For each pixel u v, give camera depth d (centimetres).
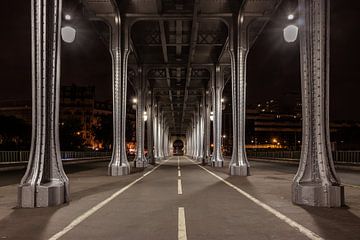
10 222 859
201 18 2761
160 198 1277
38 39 1124
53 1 1177
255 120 17450
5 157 3434
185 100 6556
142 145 3950
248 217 911
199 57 4306
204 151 5059
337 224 823
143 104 4172
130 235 728
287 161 5069
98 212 991
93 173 2758
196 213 973
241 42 2562
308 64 1130
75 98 14500
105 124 11038
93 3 2427
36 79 1116
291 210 1007
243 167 2447
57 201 1113
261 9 2500
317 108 1102
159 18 2783
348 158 3475
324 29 1116
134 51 3738
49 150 1158
